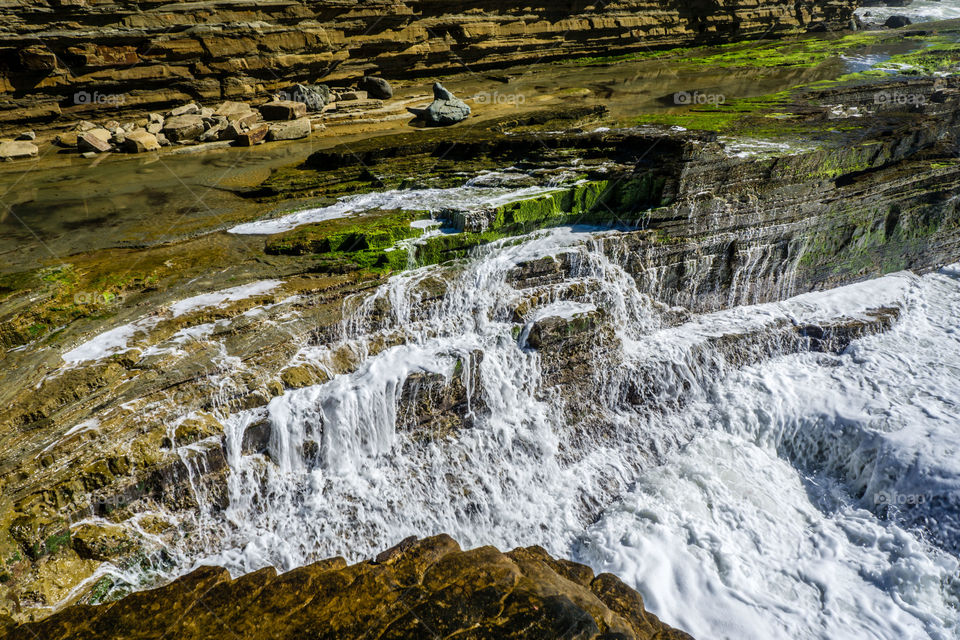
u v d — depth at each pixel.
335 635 5.24
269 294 8.82
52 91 14.79
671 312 11.37
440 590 5.74
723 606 7.75
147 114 15.84
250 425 7.30
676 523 8.70
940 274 14.66
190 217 11.06
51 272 8.79
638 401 10.20
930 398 10.52
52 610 5.89
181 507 6.96
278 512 7.43
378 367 8.30
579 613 5.51
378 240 9.99
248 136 15.09
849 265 13.50
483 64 22.67
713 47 29.69
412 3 19.64
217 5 16.05
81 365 7.28
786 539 8.88
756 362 11.23
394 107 17.77
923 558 8.45
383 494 7.89
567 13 24.47
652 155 11.96
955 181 14.09
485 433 8.80
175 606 5.60
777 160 11.80
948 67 24.25
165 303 8.54
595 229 11.05
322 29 17.80
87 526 6.39
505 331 9.23
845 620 7.75
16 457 6.30
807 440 10.50
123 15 14.94
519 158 13.16
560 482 9.07
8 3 13.59
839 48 29.27
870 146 13.01
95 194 12.11
